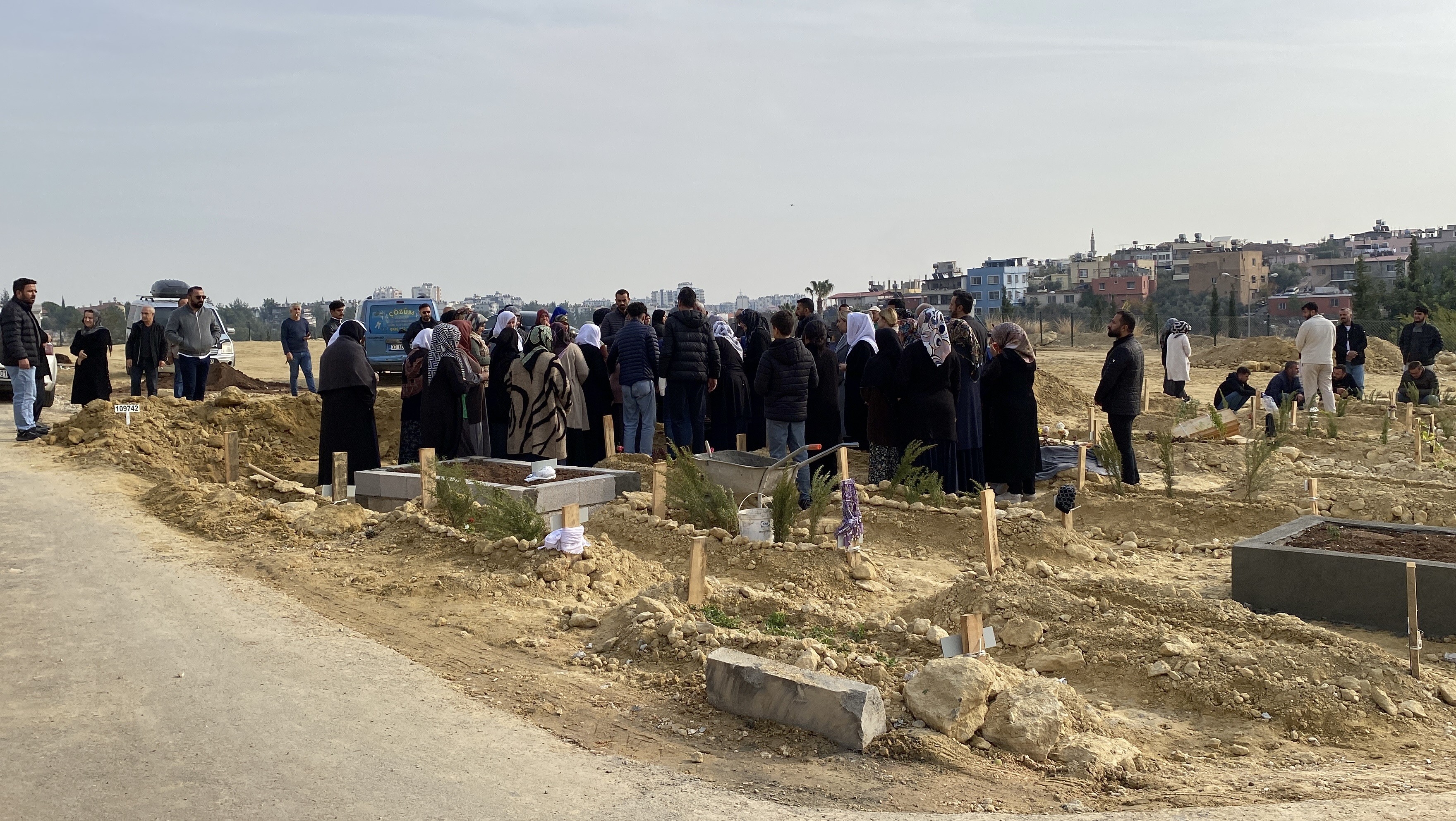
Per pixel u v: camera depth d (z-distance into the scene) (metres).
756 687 5.55
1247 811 4.57
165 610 7.23
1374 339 33.72
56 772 4.71
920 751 5.12
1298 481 12.09
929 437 10.90
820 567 8.40
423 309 14.34
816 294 84.00
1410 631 6.11
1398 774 5.05
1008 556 8.84
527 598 7.67
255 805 4.43
